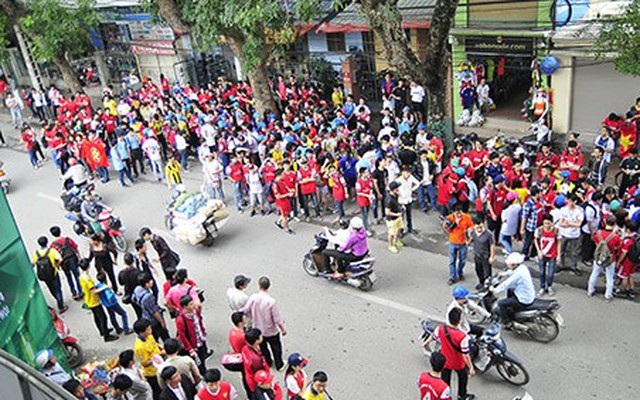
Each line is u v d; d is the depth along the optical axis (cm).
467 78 2064
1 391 488
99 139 2073
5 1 2641
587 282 1227
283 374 1073
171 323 1277
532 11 1869
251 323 1052
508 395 973
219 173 1773
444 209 1494
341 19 2266
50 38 2620
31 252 1652
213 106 2267
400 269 1362
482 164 1495
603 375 991
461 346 899
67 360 1069
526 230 1273
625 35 1286
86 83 3494
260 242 1569
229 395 845
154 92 2558
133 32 3089
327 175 1625
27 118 2984
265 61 2144
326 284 1344
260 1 1683
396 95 2155
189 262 1513
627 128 1620
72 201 1670
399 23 1538
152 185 2039
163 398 859
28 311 938
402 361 1079
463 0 1966
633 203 1197
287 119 1998
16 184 2175
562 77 1877
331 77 2534
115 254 1410
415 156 1611
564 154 1459
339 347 1134
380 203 1600
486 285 1120
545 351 1055
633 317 1115
